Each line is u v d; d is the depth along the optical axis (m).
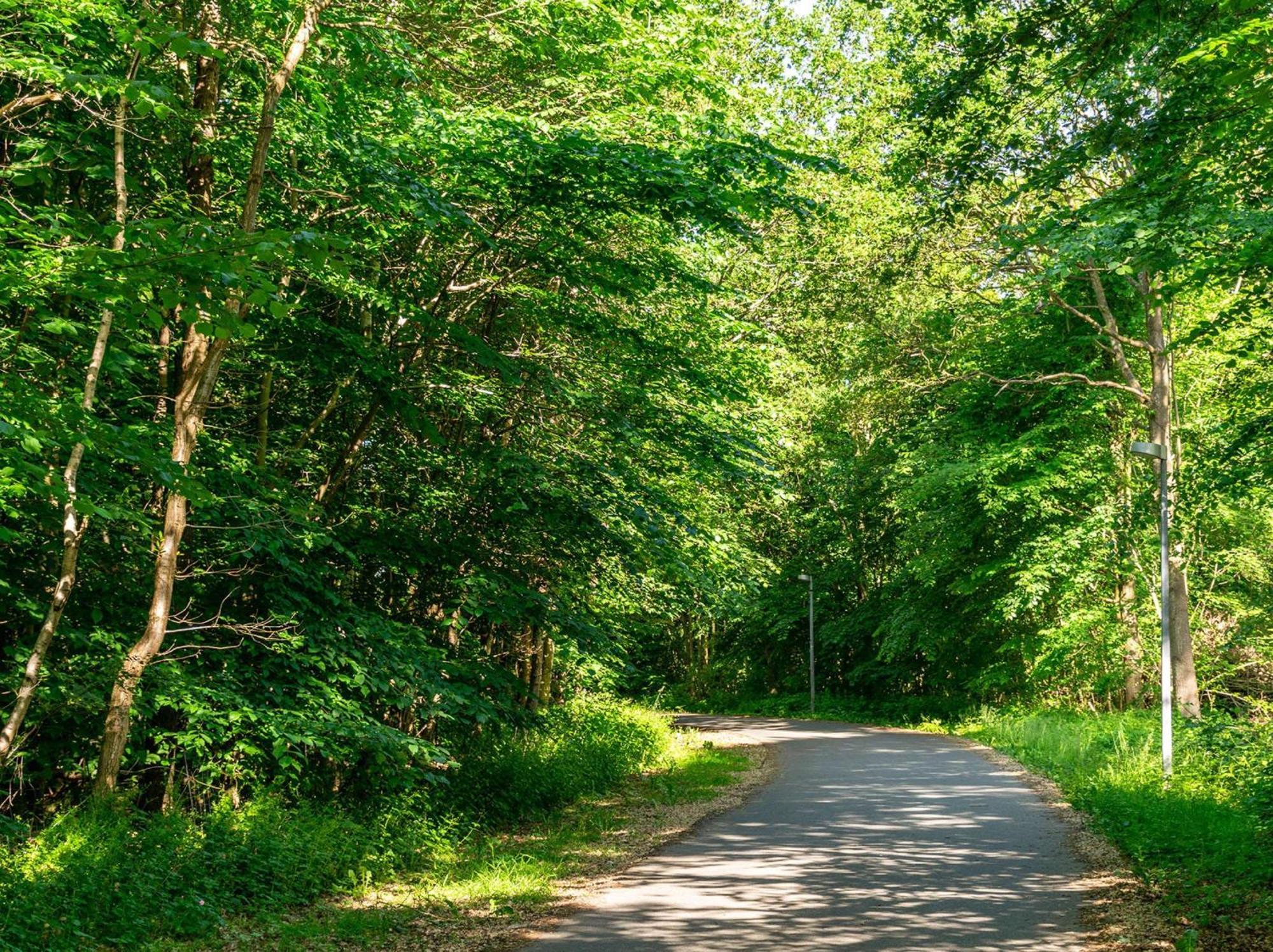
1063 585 28.73
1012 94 10.94
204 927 7.84
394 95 11.56
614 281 13.62
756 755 24.00
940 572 32.97
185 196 10.86
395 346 13.23
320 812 11.27
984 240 25.02
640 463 17.25
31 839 9.01
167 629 11.15
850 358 29.70
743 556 23.22
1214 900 8.23
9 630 10.69
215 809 10.30
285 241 4.95
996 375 29.05
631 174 11.51
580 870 10.74
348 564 13.12
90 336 9.26
